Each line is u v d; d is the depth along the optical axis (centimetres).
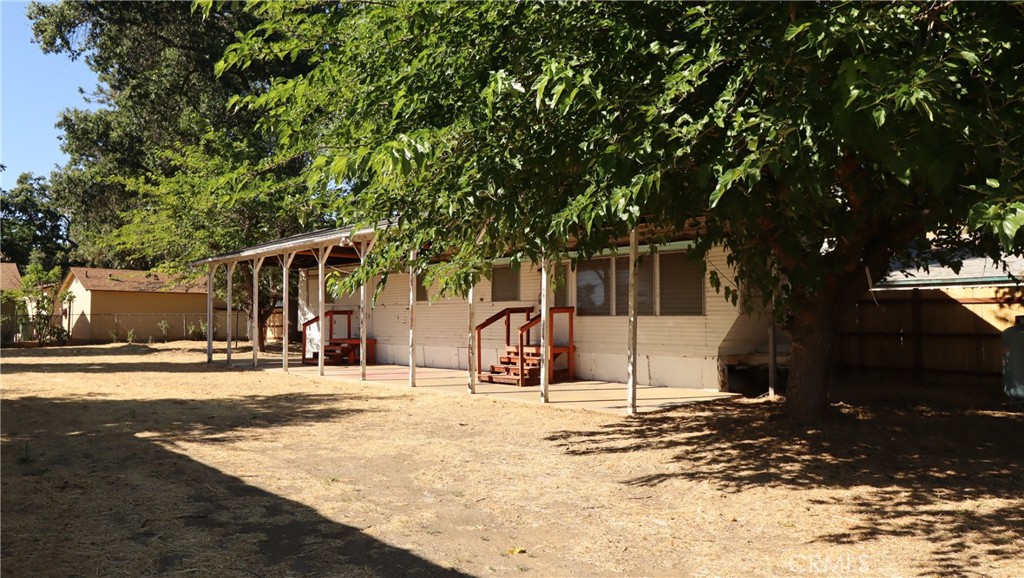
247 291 2669
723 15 492
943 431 789
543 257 706
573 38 524
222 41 2842
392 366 1844
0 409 1120
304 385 1454
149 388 1427
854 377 1299
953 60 404
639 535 474
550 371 1331
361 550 450
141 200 2778
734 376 1188
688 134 436
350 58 633
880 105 354
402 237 654
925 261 822
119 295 3509
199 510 541
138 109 2992
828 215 601
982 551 420
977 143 381
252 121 2850
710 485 598
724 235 631
